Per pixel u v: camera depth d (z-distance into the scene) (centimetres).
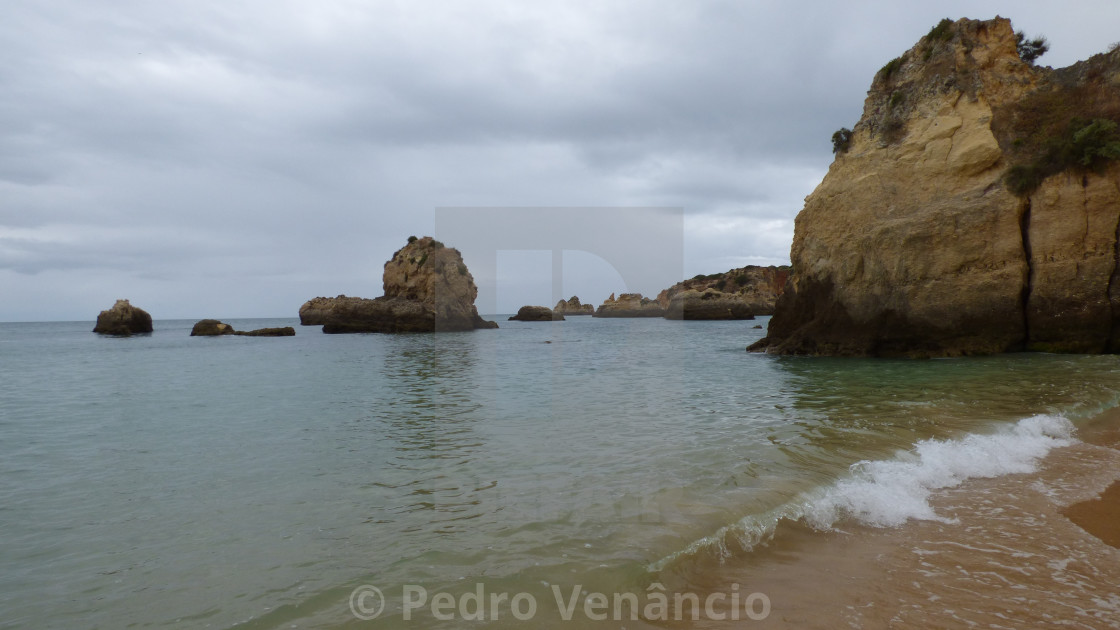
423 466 934
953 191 2503
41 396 1930
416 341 5066
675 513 694
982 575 561
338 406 1597
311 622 473
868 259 2620
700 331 5569
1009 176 2384
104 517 733
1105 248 2194
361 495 793
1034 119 2475
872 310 2594
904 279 2503
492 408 1483
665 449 998
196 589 535
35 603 517
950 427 1116
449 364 2827
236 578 554
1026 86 2611
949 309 2420
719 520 672
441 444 1088
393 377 2322
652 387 1831
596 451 995
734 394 1647
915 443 1007
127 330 7288
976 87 2606
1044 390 1487
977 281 2378
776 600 511
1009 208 2345
